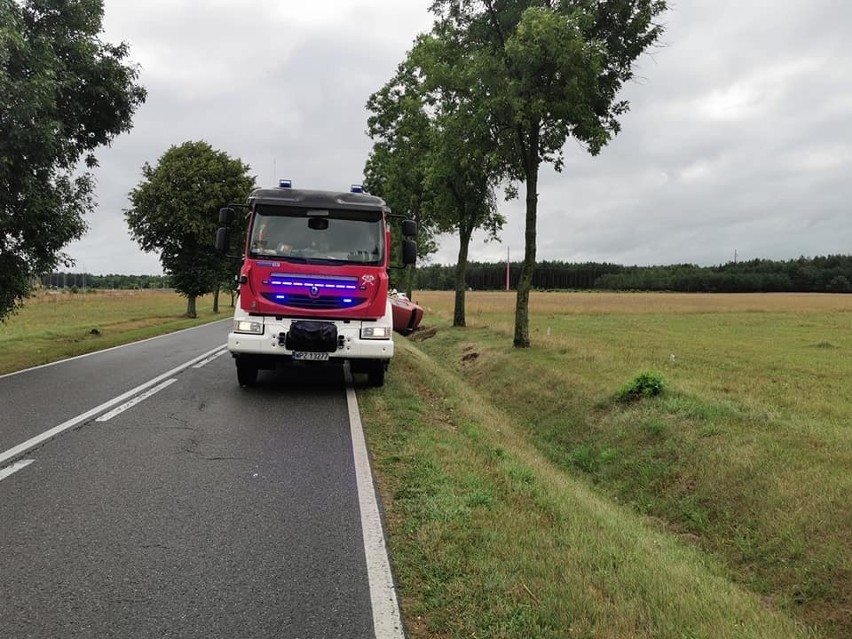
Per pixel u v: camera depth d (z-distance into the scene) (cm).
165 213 3369
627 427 955
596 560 418
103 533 439
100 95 1434
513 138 1797
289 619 331
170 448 663
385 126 2903
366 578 378
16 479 554
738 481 697
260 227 955
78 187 1463
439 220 2722
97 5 1392
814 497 607
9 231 1302
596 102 1669
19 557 398
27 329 2486
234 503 504
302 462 622
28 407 864
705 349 2009
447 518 467
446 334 2517
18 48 1137
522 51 1457
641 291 12425
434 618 334
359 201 975
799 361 1669
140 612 334
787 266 12494
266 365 1032
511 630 323
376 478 574
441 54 1867
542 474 671
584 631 326
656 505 746
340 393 1015
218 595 354
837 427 830
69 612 332
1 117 1151
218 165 3456
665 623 346
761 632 381
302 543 428
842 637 460
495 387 1470
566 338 2298
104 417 805
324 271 945
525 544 430
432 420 854
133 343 1870
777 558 566
